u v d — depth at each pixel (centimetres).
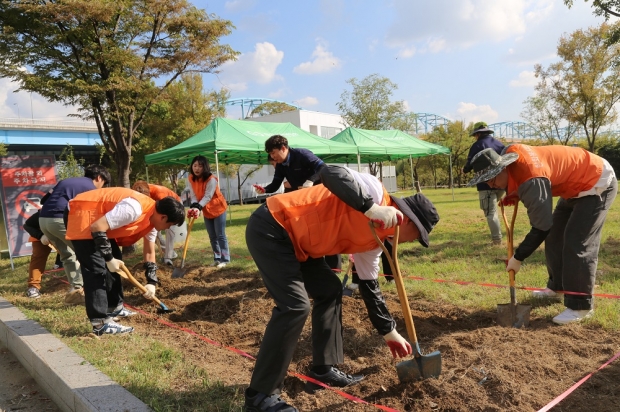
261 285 575
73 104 919
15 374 380
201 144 1166
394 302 468
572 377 284
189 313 489
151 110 1934
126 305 522
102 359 339
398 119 3067
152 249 463
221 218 706
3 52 836
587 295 371
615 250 644
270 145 490
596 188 372
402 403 264
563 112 2292
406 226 269
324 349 289
